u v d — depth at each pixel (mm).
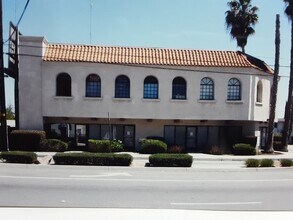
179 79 25297
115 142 24266
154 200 9805
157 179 13484
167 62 25047
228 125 27141
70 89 24703
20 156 16750
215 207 9125
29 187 11211
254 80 25672
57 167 16203
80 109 24531
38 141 22875
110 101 24703
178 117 25078
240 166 18438
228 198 10406
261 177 14945
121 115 24781
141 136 26047
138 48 26500
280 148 29219
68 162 16859
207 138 26844
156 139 25062
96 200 9586
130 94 24844
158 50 26375
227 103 25281
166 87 24984
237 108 25312
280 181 13891
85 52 25281
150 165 17438
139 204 9227
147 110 24938
